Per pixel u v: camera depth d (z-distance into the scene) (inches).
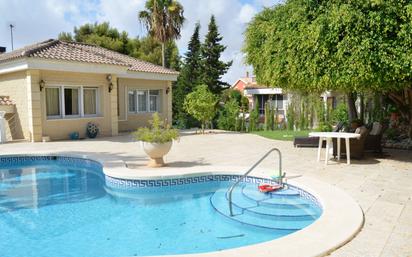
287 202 275.4
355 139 405.7
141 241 220.8
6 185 372.2
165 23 1067.9
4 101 646.5
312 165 382.6
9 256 202.1
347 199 242.2
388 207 229.9
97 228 244.2
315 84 402.0
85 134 698.8
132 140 656.4
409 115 549.6
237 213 261.6
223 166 378.9
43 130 634.2
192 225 247.3
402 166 373.4
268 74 467.8
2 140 617.0
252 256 152.1
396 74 354.6
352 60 358.9
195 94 803.4
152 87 888.9
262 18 535.8
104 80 727.1
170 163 407.5
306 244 165.2
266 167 373.4
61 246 214.7
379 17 344.5
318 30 370.0
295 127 955.3
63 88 664.4
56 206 297.1
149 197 321.1
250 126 931.3
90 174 424.8
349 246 167.6
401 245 168.7
